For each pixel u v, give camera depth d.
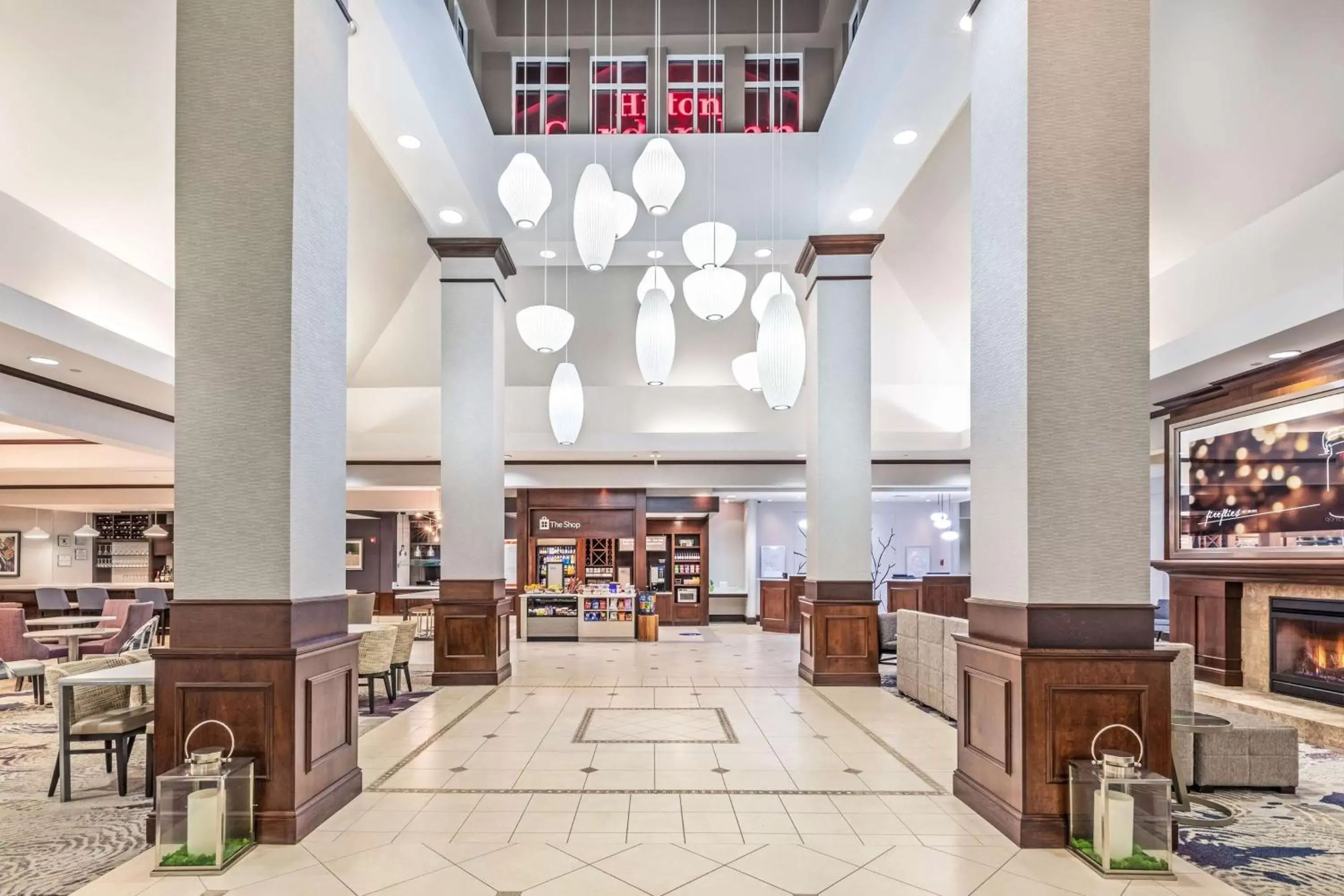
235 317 4.11
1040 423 4.10
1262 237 6.50
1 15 5.32
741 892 3.37
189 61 4.20
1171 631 9.25
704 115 9.30
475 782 4.91
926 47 5.63
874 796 4.65
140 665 5.34
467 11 8.38
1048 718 3.90
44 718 7.41
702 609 16.67
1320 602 7.34
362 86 5.98
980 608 4.48
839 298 8.78
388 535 19.25
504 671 9.02
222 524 4.04
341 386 4.70
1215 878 3.58
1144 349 4.13
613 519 15.01
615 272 11.45
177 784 3.62
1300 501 7.29
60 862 3.78
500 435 9.06
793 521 19.89
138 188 6.74
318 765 4.17
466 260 8.88
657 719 6.73
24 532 19.05
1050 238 4.15
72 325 6.66
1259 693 7.88
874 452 12.97
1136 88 4.20
